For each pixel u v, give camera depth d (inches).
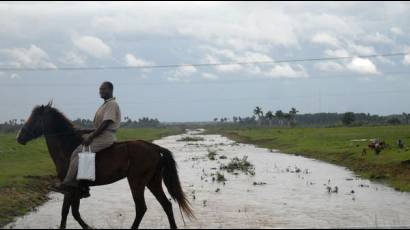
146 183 414.6
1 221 492.1
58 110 427.2
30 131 422.6
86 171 394.0
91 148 406.9
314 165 1245.1
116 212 561.3
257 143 2650.1
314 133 2716.5
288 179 934.4
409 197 690.2
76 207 406.9
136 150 413.7
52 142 423.5
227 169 1131.9
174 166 422.9
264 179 935.7
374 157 1150.3
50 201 647.8
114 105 414.6
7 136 1763.0
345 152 1385.3
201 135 4618.6
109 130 414.0
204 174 1032.2
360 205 614.9
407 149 1181.1
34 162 1083.3
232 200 658.8
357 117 6481.3
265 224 478.0
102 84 418.3
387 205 614.9
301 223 483.8
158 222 489.7
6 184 687.7
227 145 2527.1
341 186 822.5
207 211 565.0
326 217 525.0
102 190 772.6
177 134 4990.2
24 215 536.7
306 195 711.7
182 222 490.3
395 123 4643.2
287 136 2687.0
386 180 888.3
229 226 464.1
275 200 660.1
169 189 417.7
